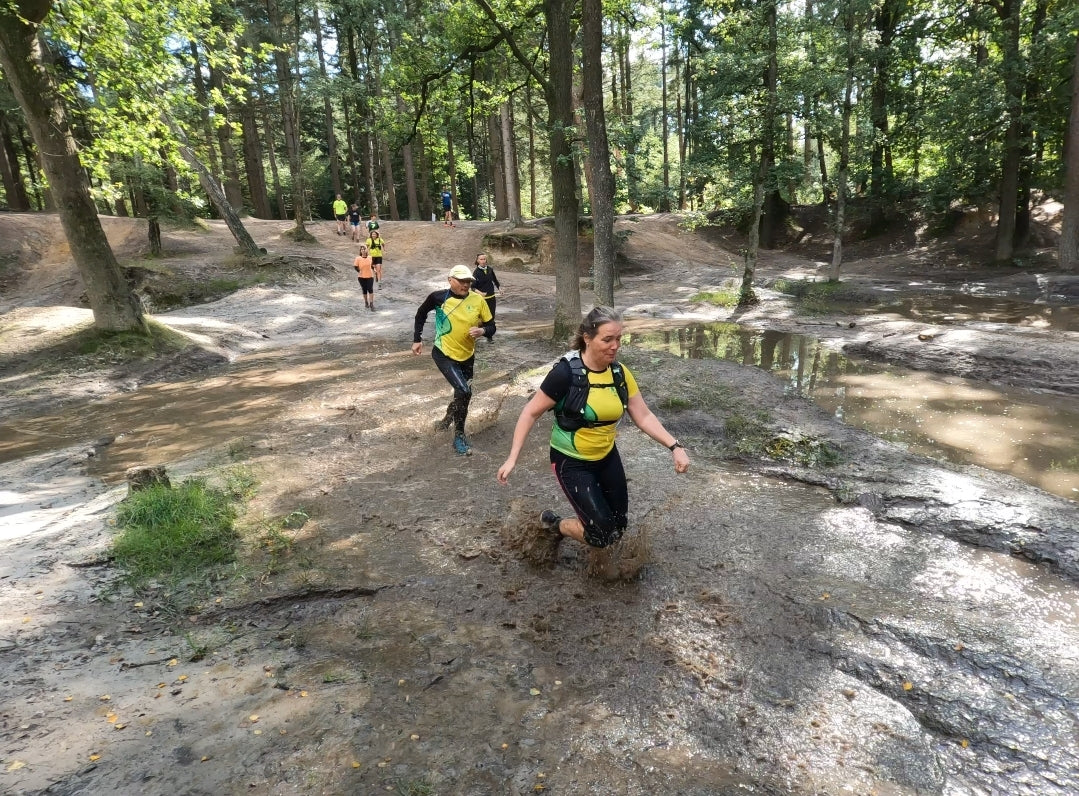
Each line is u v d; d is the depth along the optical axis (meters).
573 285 11.26
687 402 7.21
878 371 9.73
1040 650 3.13
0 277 19.44
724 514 4.74
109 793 2.38
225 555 4.24
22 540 4.60
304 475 5.71
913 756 2.54
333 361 11.52
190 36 11.62
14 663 3.17
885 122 25.23
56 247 21.31
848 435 6.15
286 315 15.73
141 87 11.40
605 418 3.42
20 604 3.70
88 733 2.69
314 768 2.51
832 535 4.40
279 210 37.69
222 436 7.23
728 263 27.08
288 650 3.31
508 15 11.82
